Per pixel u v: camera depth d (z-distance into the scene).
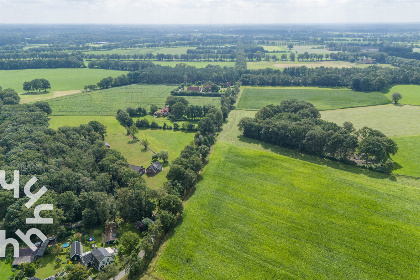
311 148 138.25
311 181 116.31
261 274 74.81
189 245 84.25
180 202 95.88
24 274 74.25
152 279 74.00
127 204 95.19
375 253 80.81
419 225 90.81
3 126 144.12
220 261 78.81
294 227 91.06
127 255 80.25
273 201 104.06
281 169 126.12
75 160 118.06
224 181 117.38
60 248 82.62
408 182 114.31
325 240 85.56
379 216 95.06
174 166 112.19
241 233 88.81
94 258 77.06
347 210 98.38
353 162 131.62
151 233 85.00
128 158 141.00
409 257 79.31
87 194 97.69
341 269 76.00
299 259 79.12
